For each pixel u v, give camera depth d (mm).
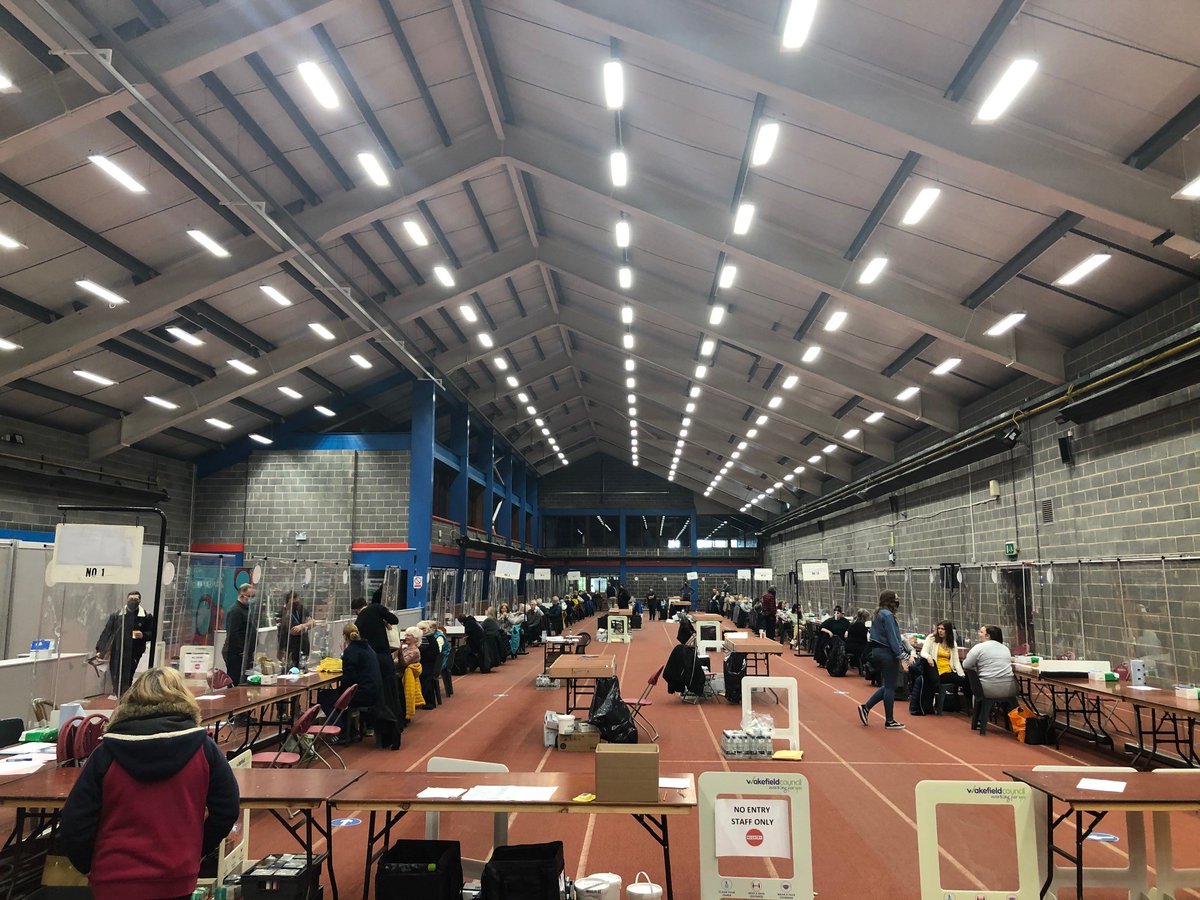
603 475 47312
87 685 10258
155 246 13047
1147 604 9742
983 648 9914
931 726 10492
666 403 27578
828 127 9547
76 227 11797
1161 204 7875
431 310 19062
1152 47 6777
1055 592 11680
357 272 16844
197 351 17547
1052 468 13117
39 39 8242
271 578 11836
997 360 12445
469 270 18281
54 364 13945
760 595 39500
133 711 2973
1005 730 10156
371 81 11148
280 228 12516
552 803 3879
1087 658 10836
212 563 11539
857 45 8039
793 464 30328
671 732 10094
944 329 12266
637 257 16703
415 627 12078
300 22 9000
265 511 23266
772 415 22641
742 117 10117
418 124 12516
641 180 12766
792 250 12477
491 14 10367
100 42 8086
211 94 10453
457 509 27641
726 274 13844
